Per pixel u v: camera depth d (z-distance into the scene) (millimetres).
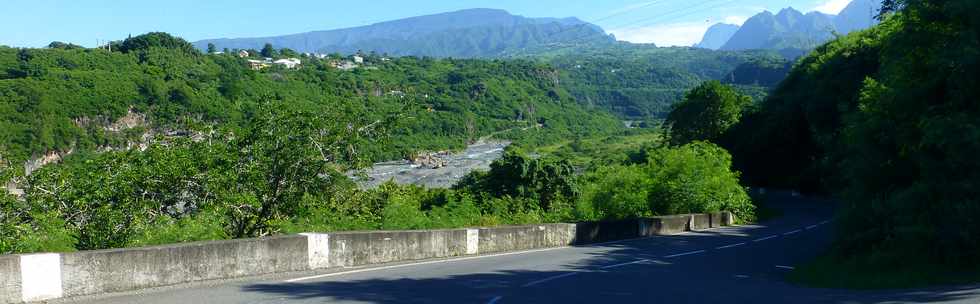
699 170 34906
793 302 9680
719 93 72000
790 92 68750
